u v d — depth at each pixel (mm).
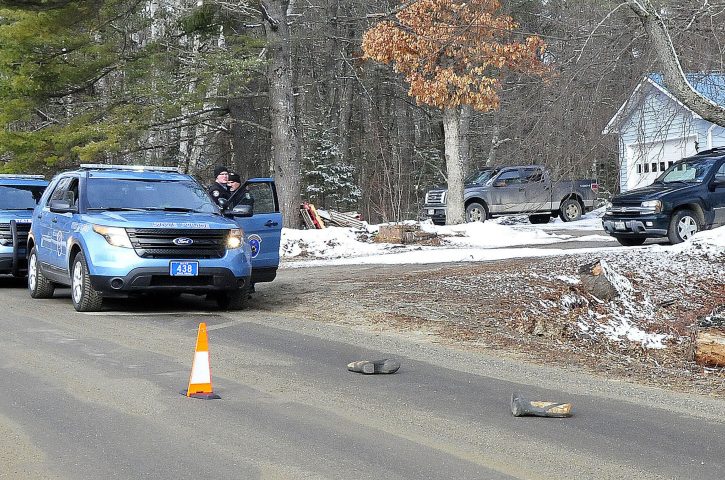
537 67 14984
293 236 26750
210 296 16016
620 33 13727
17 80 31656
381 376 9562
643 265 17594
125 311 14117
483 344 11977
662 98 14453
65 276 14516
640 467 6508
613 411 8289
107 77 37312
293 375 9453
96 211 14133
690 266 17438
